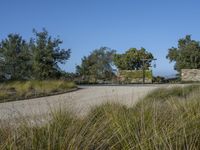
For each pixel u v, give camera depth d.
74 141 3.85
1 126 4.56
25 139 3.88
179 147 4.04
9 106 13.15
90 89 28.78
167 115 5.53
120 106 7.04
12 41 40.31
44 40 41.72
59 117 4.90
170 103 6.87
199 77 48.66
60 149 3.72
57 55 42.22
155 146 3.86
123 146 4.13
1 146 3.69
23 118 4.86
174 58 63.50
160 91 14.46
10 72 39.88
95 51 67.25
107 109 6.24
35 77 41.09
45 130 4.18
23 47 40.94
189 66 61.66
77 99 16.73
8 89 24.59
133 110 6.09
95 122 5.00
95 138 4.21
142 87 30.70
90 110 7.14
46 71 41.25
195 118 5.08
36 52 41.09
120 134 4.34
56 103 8.27
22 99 18.20
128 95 18.44
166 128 4.38
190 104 6.30
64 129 4.29
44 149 3.73
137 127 4.55
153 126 4.48
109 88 29.83
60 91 25.00
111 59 68.69
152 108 5.93
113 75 61.44
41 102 14.88
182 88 15.12
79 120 4.93
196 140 4.25
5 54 39.81
